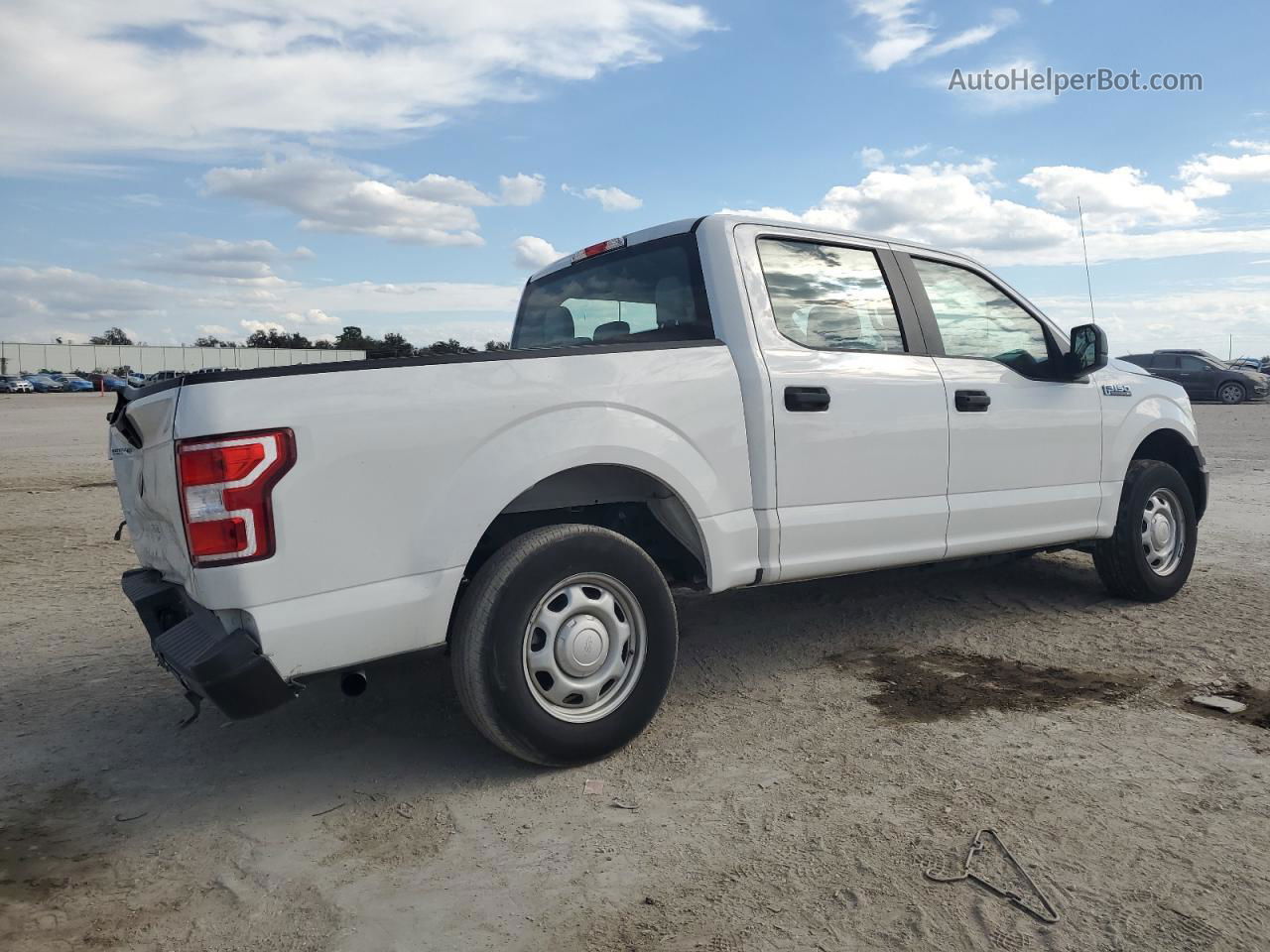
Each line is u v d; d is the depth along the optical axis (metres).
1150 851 2.63
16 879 2.70
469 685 3.09
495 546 3.59
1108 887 2.46
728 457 3.71
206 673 2.67
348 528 2.88
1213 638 4.70
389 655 2.98
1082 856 2.62
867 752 3.39
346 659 2.90
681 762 3.37
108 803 3.20
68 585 6.60
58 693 4.34
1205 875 2.51
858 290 4.33
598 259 4.54
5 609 5.92
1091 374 5.21
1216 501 9.48
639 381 3.48
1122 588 5.39
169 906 2.54
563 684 3.25
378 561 2.93
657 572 3.43
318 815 3.06
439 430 3.03
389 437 2.94
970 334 4.75
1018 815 2.86
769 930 2.32
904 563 4.29
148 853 2.84
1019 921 2.32
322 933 2.39
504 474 3.14
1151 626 4.96
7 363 84.00
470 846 2.81
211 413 2.70
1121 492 5.30
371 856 2.78
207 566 2.72
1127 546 5.27
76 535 8.62
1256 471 11.87
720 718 3.80
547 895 2.52
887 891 2.48
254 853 2.82
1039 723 3.62
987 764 3.25
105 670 4.67
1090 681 4.11
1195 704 3.79
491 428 3.13
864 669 4.38
